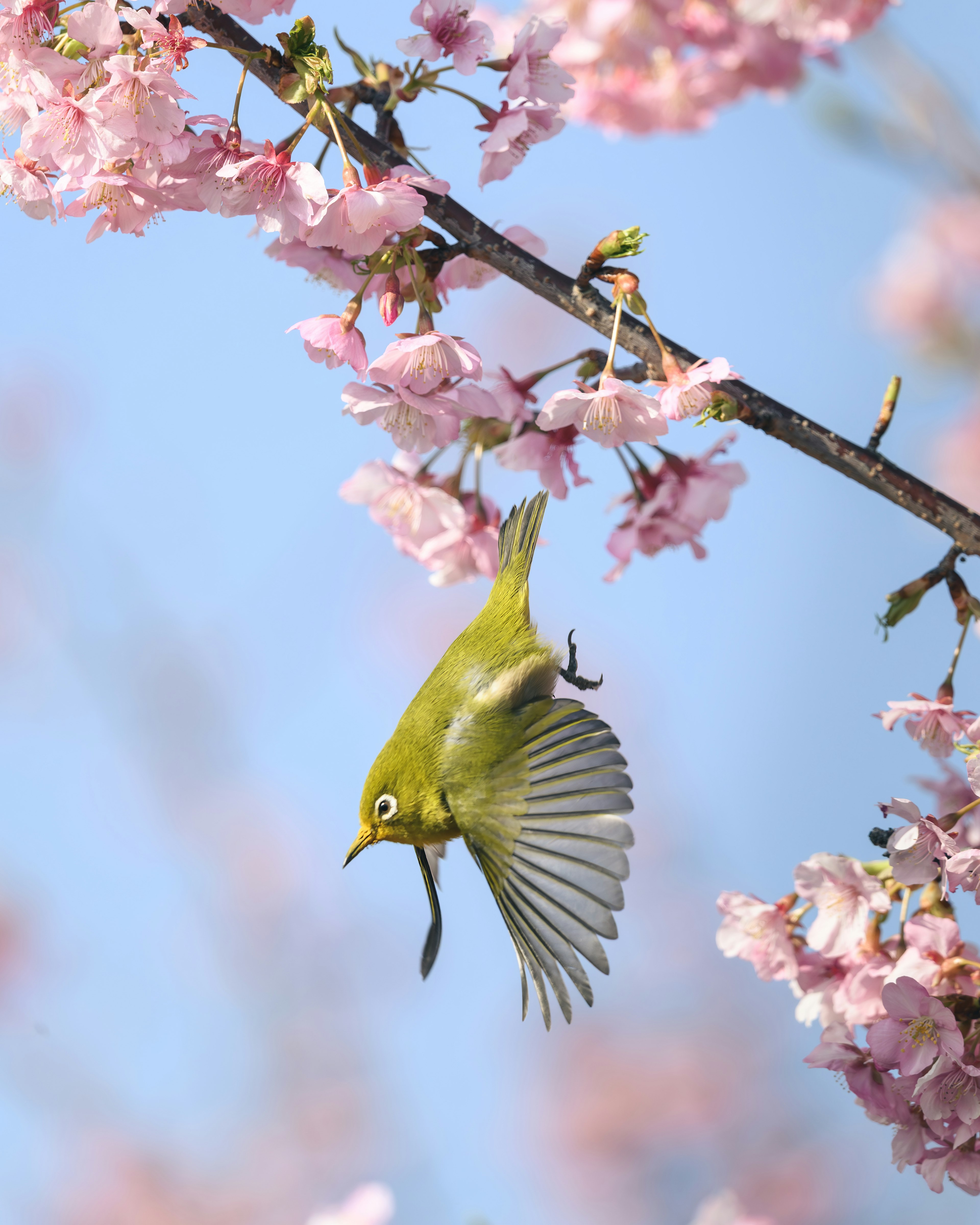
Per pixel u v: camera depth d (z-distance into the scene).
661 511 5.23
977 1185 5.10
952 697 5.16
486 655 5.18
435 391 5.14
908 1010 5.10
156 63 5.10
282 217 5.12
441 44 5.14
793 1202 6.82
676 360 5.14
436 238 5.14
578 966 5.10
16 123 5.12
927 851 5.11
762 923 5.16
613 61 5.30
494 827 5.13
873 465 5.14
